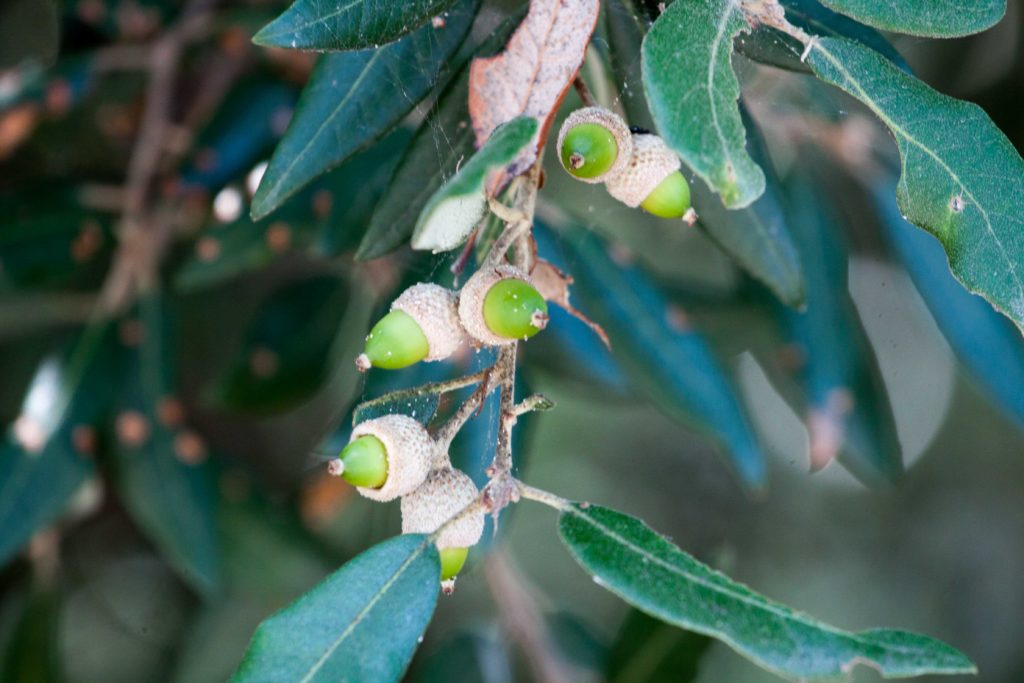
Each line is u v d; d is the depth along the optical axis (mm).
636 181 404
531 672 573
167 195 558
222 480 566
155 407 555
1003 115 570
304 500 607
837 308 543
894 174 530
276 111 562
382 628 383
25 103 557
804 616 380
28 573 636
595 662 584
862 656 377
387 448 390
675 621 377
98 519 713
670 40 369
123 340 556
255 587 564
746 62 454
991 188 388
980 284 388
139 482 551
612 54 429
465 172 356
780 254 467
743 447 522
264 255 518
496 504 390
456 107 424
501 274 390
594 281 525
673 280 566
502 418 395
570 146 401
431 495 394
